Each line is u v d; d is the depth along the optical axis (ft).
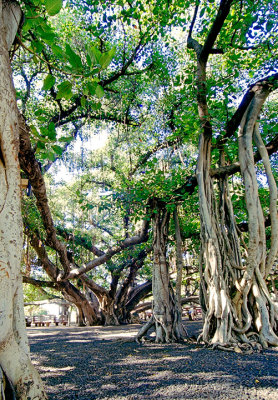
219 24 18.78
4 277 6.64
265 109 29.43
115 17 26.61
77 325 53.57
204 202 20.83
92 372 13.03
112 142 41.39
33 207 27.84
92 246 45.11
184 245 36.11
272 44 23.38
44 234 31.71
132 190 25.35
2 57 7.27
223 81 22.65
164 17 25.84
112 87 34.06
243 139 19.99
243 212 28.43
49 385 11.03
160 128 30.99
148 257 50.08
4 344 6.64
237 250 20.22
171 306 23.16
